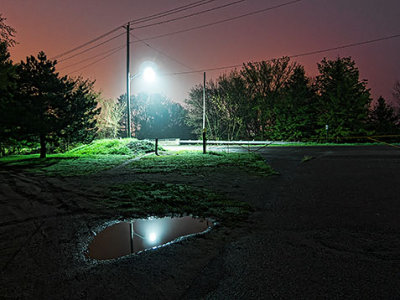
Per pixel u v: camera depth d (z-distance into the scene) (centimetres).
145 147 2106
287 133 3494
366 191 700
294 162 1340
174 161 1434
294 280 306
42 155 1878
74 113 1969
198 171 1112
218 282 308
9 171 1240
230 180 921
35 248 418
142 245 422
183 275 327
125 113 5025
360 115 2983
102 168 1252
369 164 1139
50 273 339
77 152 2173
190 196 711
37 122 1734
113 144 2230
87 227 512
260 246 402
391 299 268
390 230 447
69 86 1948
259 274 322
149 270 341
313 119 3397
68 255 392
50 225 524
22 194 778
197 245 415
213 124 4203
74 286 308
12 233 484
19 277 331
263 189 780
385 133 3098
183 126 5294
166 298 280
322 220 506
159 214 583
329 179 873
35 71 1833
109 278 324
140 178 988
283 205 614
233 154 1739
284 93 3619
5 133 1797
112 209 622
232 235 451
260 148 2456
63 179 1006
